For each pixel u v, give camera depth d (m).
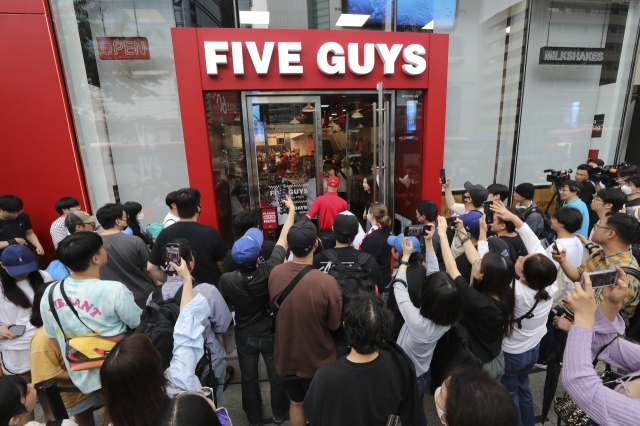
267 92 4.75
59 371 1.97
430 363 2.03
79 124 4.67
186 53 4.36
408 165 5.56
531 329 2.06
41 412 2.75
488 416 0.90
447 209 5.85
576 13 5.89
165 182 5.15
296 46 4.52
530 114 6.19
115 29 4.64
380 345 1.39
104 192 4.93
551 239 4.12
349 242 2.48
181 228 2.92
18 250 2.17
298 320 1.95
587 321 1.19
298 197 5.31
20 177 4.43
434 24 5.47
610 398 1.07
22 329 2.17
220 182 5.05
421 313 1.75
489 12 5.62
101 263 1.90
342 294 2.07
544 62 5.94
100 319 1.77
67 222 3.07
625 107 6.49
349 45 4.63
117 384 1.19
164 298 2.00
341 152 7.86
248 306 2.24
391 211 5.55
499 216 2.87
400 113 5.26
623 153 6.70
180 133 5.06
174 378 1.52
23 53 4.22
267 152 5.08
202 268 2.93
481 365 1.84
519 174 6.38
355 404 1.38
